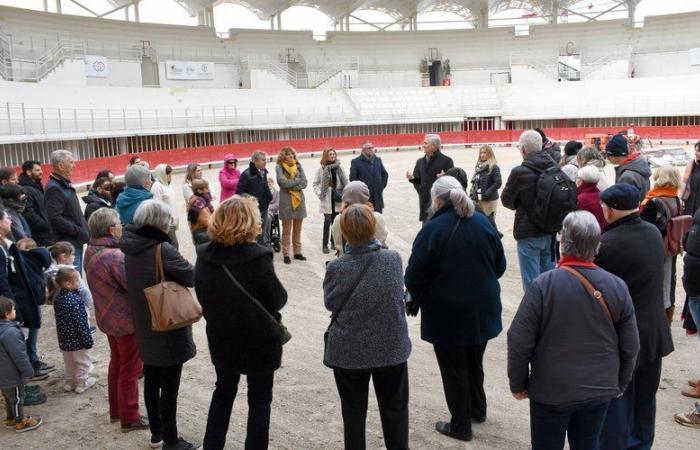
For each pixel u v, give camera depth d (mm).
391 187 22391
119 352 5422
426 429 5344
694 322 6168
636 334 3760
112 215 5512
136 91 40562
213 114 41594
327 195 11711
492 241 5012
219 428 4609
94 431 5488
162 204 4977
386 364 4352
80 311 6223
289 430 5363
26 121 28297
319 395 6062
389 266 4352
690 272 5480
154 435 5152
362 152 11273
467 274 4895
